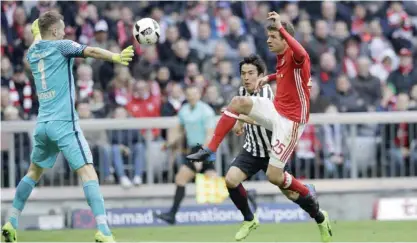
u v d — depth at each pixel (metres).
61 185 42.97
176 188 40.88
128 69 48.25
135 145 43.34
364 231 37.66
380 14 55.62
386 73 52.88
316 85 46.47
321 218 30.31
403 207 44.31
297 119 28.69
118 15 51.44
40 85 28.41
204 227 40.81
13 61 49.22
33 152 29.16
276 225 41.06
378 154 44.81
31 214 42.53
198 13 52.72
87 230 40.53
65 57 28.20
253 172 31.59
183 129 41.81
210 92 45.31
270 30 28.56
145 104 46.53
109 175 43.25
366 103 49.09
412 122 44.81
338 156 44.53
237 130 31.56
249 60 31.16
